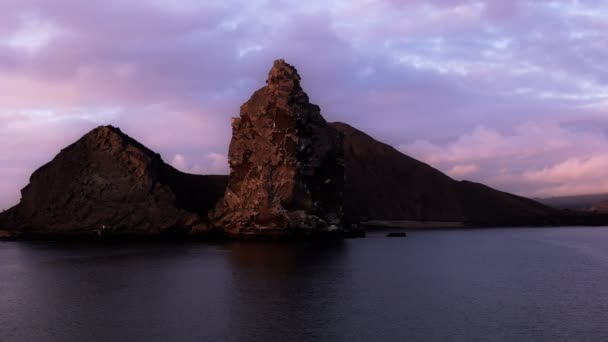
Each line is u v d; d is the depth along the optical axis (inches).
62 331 1524.4
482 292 2042.3
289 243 4276.6
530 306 1790.1
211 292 2047.2
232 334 1478.8
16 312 1753.2
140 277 2439.7
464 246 4133.9
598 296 1962.4
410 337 1445.6
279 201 4448.8
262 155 4557.1
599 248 3993.6
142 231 4707.2
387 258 3186.5
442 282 2272.4
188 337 1456.7
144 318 1648.6
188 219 4793.3
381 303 1840.6
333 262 2960.1
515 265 2874.0
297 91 4731.8
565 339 1421.0
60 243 4466.0
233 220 4623.5
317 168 4640.8
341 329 1520.7
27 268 2832.2
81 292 2087.8
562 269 2711.6
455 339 1425.9
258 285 2191.2
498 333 1475.1
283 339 1435.8
